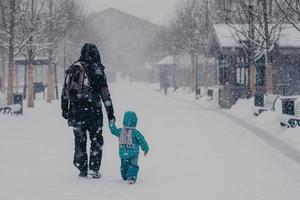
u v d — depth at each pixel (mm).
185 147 13273
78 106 8969
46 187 8188
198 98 45969
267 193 7895
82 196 7578
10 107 23312
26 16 31172
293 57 34406
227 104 32500
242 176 9305
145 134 16484
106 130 17891
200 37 52125
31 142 14070
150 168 10141
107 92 8914
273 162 10891
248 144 13891
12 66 30062
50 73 39562
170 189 8141
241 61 34875
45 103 38406
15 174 9273
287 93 34562
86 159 9133
